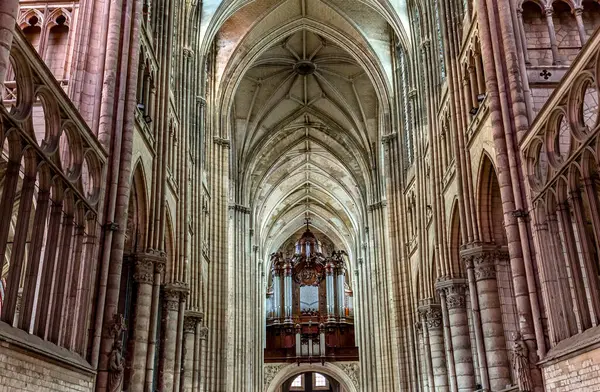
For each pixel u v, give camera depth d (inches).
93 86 690.8
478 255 871.1
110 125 677.3
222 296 1486.2
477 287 869.8
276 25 1718.8
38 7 740.7
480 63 885.8
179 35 1143.0
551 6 779.4
